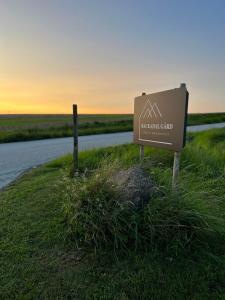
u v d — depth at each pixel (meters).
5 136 16.41
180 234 2.84
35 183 5.50
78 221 2.99
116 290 2.22
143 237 2.82
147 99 4.87
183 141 3.70
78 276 2.40
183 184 3.58
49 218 3.59
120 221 2.85
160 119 4.36
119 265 2.56
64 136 19.33
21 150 11.80
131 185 3.13
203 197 3.46
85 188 3.12
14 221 3.53
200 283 2.29
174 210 2.92
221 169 5.78
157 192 3.19
